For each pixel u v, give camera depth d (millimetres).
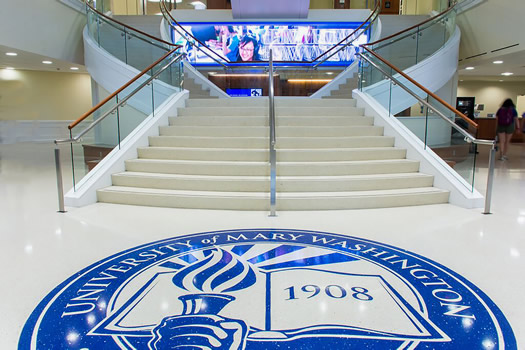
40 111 14008
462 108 12617
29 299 1841
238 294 1879
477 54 8172
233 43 11703
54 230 2980
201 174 4242
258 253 2465
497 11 7461
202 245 2623
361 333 1538
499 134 8305
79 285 1992
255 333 1530
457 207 3758
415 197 3809
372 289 1942
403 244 2654
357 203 3676
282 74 10070
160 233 2898
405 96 5965
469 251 2516
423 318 1661
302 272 2158
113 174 4207
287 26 11625
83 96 14570
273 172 3373
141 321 1625
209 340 1478
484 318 1663
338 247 2584
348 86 8180
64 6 8258
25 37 7141
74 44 8688
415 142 4688
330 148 4809
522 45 6895
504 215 3451
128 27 7328
